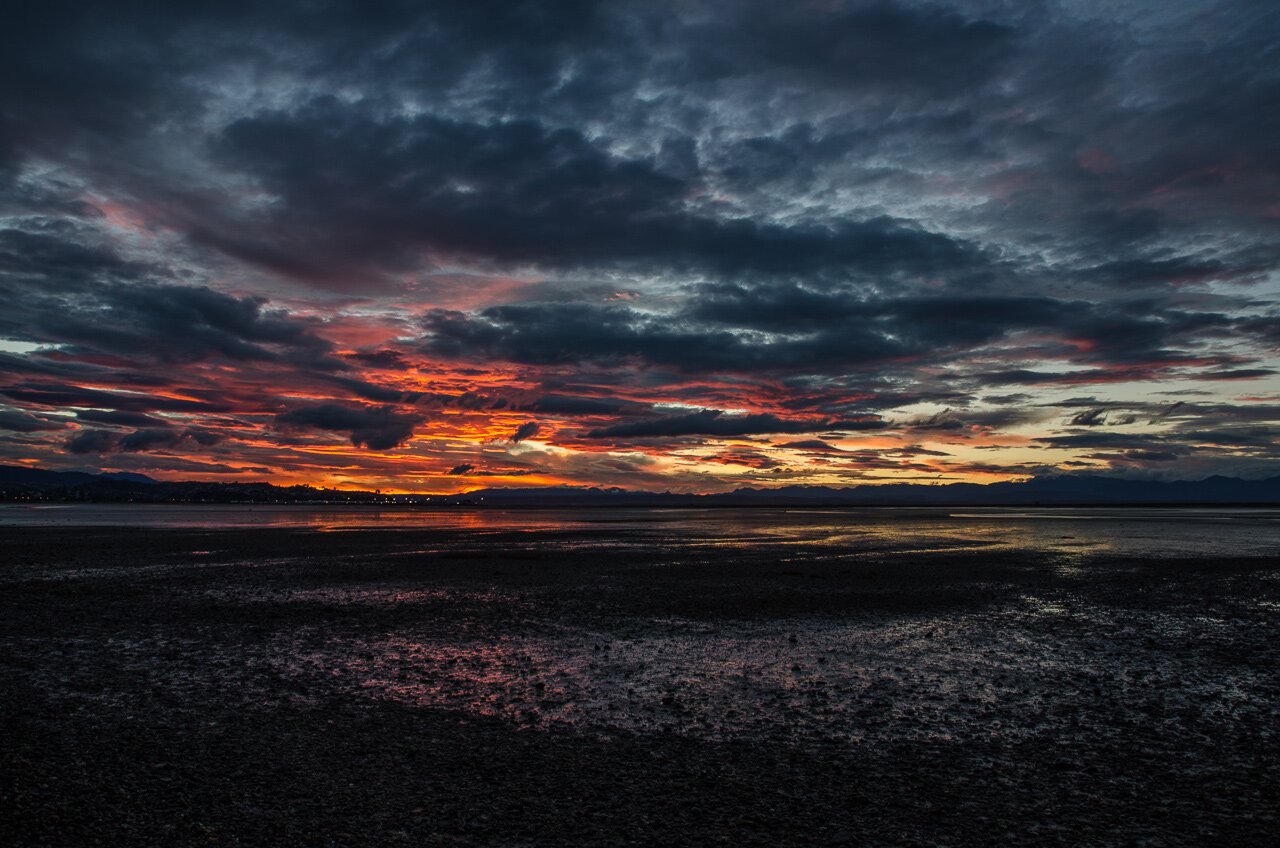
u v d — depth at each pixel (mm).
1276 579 31641
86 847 7336
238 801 8562
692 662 15914
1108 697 13273
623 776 9477
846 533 72750
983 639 18531
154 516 121875
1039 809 8523
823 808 8523
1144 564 38312
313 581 30359
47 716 11773
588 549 48969
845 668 15422
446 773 9523
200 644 17578
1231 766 9891
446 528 82438
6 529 71750
